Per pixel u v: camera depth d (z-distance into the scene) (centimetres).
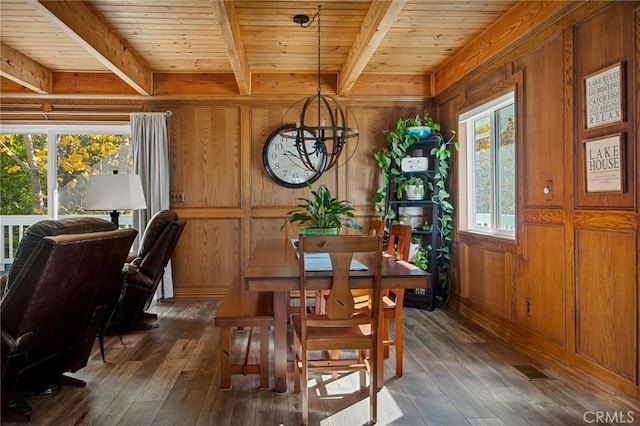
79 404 227
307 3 308
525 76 314
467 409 221
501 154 369
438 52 414
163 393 240
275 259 269
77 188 491
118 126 479
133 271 348
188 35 365
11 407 216
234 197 482
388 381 256
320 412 219
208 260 481
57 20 275
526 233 314
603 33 237
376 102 491
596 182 242
